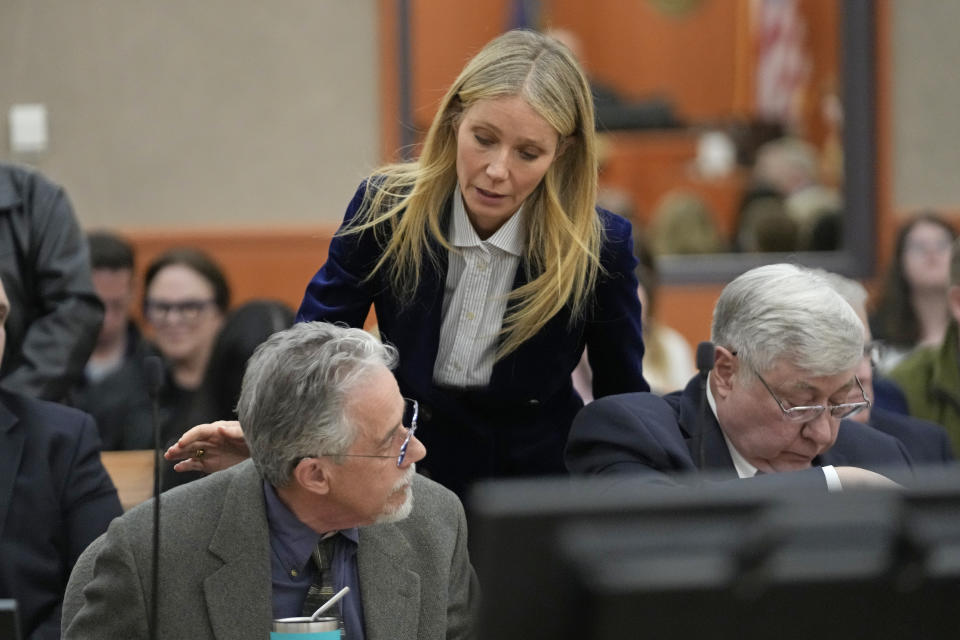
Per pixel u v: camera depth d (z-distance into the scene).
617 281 8.26
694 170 22.52
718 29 23.70
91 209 19.67
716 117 23.14
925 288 15.63
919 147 21.38
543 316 8.05
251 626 6.72
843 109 21.62
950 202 21.39
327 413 6.53
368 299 8.38
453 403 8.38
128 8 19.66
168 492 6.98
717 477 7.61
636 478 7.28
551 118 7.45
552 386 8.45
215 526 6.86
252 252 19.86
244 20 19.83
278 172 19.94
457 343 8.27
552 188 7.87
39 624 8.30
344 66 20.00
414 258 8.10
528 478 8.62
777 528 3.85
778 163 22.45
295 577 6.91
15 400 8.65
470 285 8.15
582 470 7.98
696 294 21.48
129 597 6.68
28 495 8.38
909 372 11.94
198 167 19.83
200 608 6.73
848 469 7.19
